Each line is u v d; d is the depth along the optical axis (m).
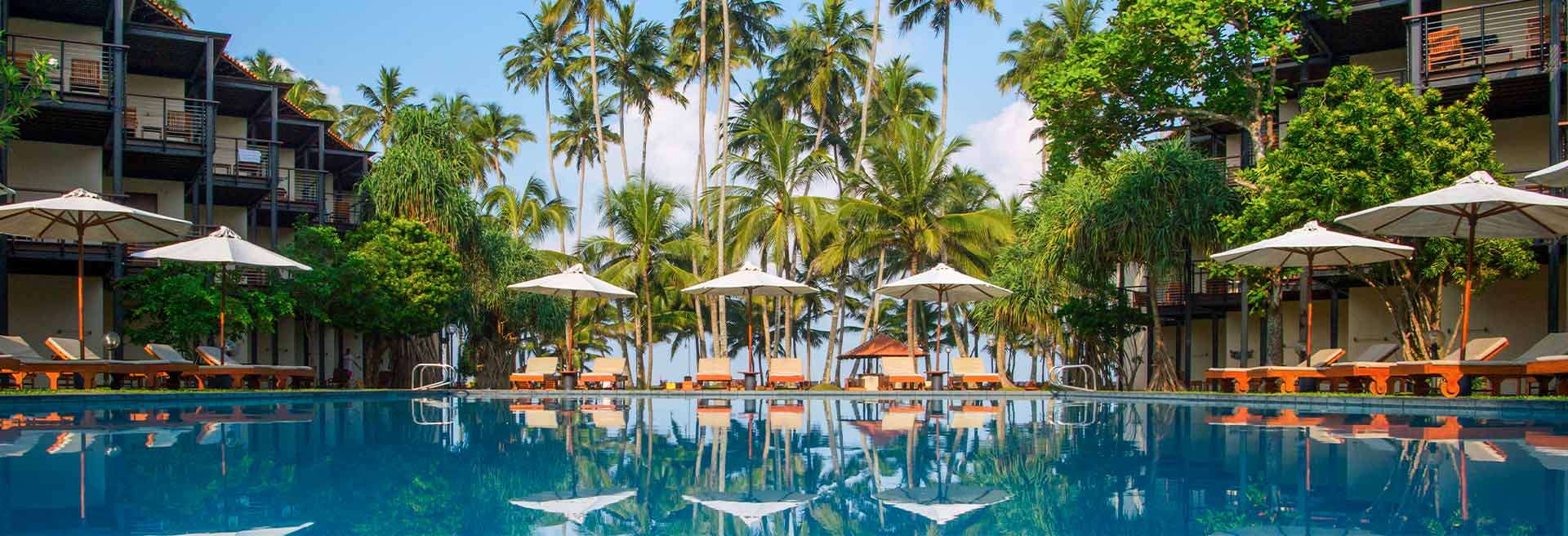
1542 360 11.89
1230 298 26.11
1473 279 18.16
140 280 20.39
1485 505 4.16
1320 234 15.16
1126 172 20.34
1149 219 19.81
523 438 7.79
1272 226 17.11
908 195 30.38
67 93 21.31
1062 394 18.44
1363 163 16.64
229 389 17.45
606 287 22.03
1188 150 20.52
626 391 20.02
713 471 5.59
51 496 4.48
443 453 6.53
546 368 21.69
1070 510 4.21
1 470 5.38
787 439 7.73
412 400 16.81
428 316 24.77
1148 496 4.56
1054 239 21.84
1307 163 16.95
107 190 25.39
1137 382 32.28
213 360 17.41
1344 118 16.86
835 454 6.52
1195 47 18.39
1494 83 19.05
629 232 33.94
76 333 23.64
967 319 43.09
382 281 23.94
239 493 4.64
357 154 32.25
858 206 30.58
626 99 41.47
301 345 32.25
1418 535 3.51
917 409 12.89
